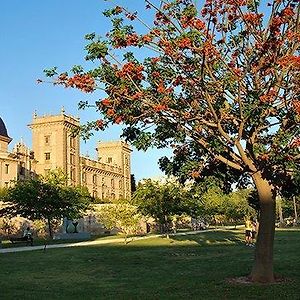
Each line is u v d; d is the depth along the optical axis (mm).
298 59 11422
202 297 11219
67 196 41094
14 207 39938
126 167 122125
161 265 19016
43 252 26391
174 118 12773
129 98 12461
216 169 14836
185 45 11383
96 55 12266
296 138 11844
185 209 42375
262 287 12078
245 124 12500
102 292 12828
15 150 83062
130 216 38219
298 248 24906
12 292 12945
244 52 12883
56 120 90312
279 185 13102
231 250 24984
